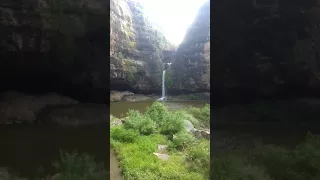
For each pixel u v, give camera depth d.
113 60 31.48
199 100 32.22
